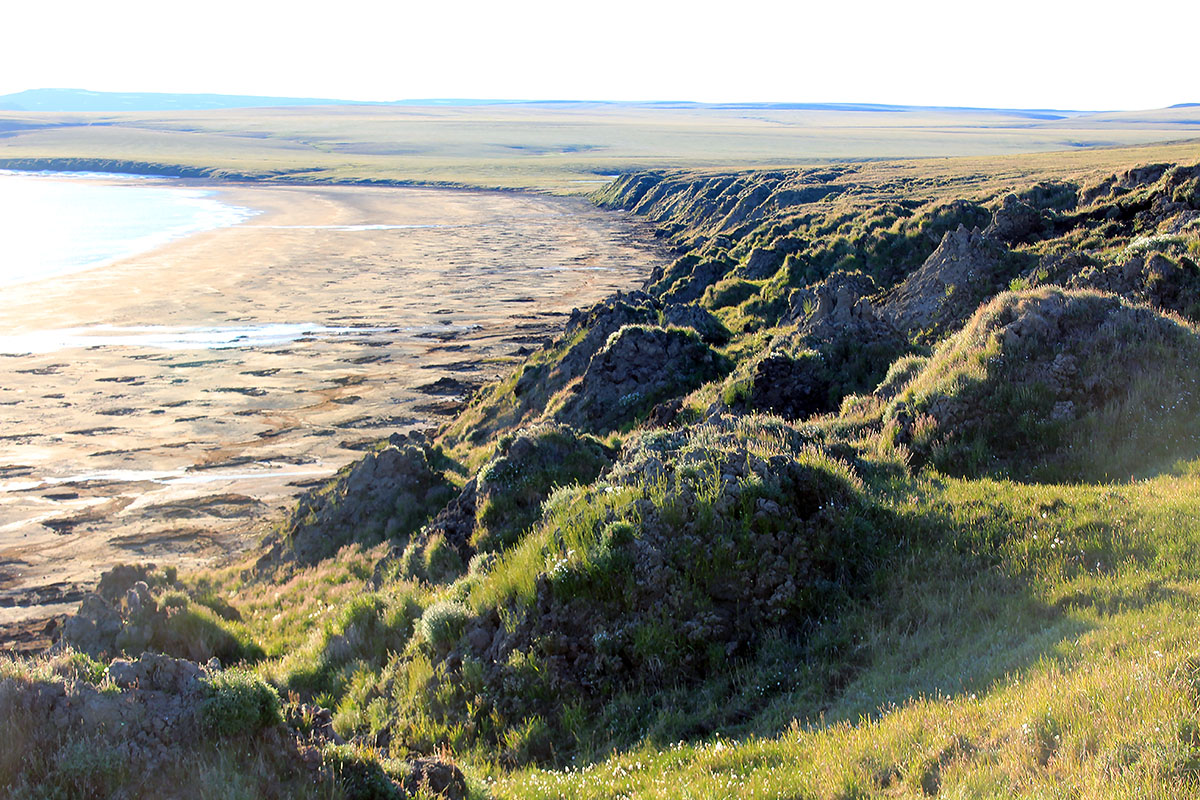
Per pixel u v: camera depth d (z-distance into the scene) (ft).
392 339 202.90
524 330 212.43
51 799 20.93
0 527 101.71
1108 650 24.63
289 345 195.93
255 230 416.05
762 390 75.46
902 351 78.64
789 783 22.48
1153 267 72.08
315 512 87.45
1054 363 52.44
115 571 61.72
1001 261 95.61
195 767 22.33
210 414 146.51
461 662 37.19
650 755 28.25
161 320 222.07
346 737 35.29
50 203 542.98
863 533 38.93
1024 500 40.29
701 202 416.05
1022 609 30.66
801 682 30.94
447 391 160.76
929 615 32.65
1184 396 48.08
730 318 149.79
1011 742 20.56
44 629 72.79
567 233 411.13
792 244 176.14
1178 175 113.09
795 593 35.81
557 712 33.45
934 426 51.98
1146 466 44.01
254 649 53.06
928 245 146.51
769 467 40.52
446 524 64.18
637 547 36.81
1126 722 19.65
